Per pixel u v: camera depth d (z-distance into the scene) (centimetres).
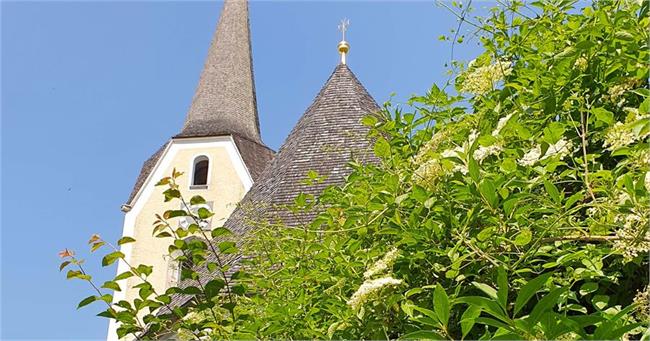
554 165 276
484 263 290
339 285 374
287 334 393
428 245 318
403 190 356
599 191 274
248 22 4106
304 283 431
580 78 333
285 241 513
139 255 2784
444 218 312
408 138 414
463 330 192
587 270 263
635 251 246
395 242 349
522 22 396
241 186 3030
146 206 2955
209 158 3127
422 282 323
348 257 391
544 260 275
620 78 319
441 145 358
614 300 280
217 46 3912
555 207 266
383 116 451
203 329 364
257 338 384
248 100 3712
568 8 378
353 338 337
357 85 1964
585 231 275
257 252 528
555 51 353
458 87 406
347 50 2097
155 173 3075
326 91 1936
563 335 211
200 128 3416
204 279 694
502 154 321
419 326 295
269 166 1909
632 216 246
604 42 330
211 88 3681
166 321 353
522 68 354
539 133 315
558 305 276
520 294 173
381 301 310
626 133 264
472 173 276
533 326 177
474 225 299
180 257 353
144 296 341
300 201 484
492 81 354
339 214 414
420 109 413
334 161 1603
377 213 356
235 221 1489
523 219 282
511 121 301
